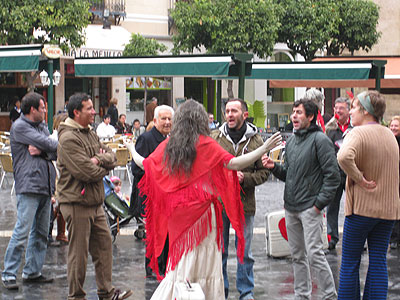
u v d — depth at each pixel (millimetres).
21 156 8211
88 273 9258
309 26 35625
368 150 6680
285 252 10078
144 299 8000
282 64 19344
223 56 16672
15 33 29906
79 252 7363
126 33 36031
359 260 6914
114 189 11289
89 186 7355
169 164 5777
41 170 8242
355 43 38531
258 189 18312
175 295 5621
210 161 5734
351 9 37312
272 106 44531
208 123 5875
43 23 29750
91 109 7430
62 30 30438
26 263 8648
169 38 40188
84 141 7367
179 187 5754
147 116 31391
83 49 31734
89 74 17719
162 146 5941
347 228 6871
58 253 10391
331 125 10664
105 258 7633
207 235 5820
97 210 7535
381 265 6824
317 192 7340
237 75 17734
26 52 16797
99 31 34344
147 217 6129
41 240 8641
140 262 9867
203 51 40312
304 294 7609
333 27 36125
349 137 6727
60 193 7383
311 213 7320
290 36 36250
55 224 12719
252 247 10852
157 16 39625
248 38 33469
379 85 18469
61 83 35031
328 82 22531
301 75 19188
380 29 46656
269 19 33656
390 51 46594
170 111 8367
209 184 5770
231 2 33469
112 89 37062
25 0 29703
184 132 5773
